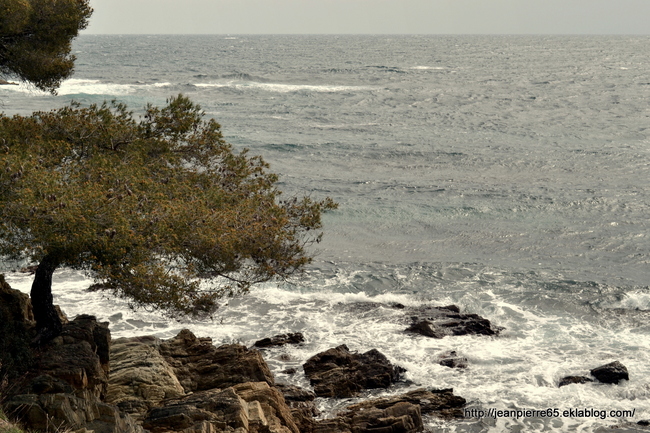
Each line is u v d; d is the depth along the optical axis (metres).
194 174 13.98
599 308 21.67
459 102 87.56
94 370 11.09
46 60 15.66
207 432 9.23
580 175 44.19
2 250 9.45
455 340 18.66
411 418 13.19
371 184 41.69
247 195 14.09
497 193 38.91
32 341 11.32
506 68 153.25
